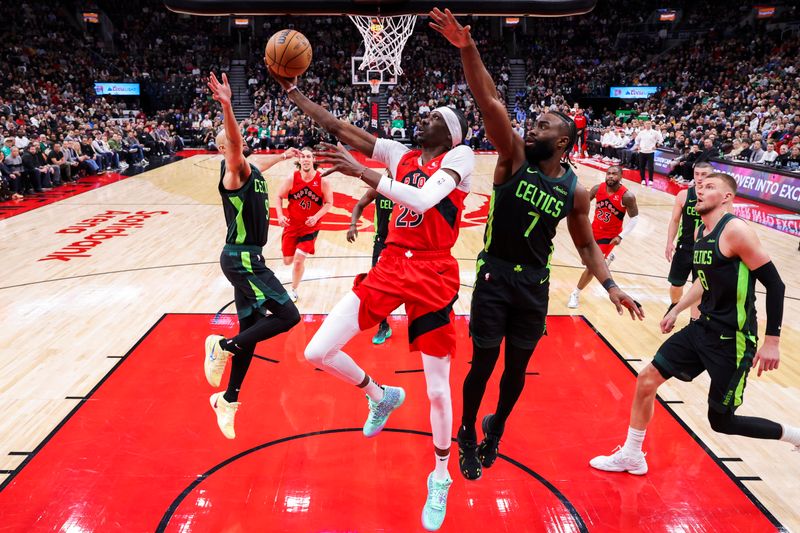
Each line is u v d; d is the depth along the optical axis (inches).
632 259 344.2
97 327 229.9
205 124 1030.4
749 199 526.0
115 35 1216.8
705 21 1195.9
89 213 455.5
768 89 855.1
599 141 874.1
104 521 123.9
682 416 169.9
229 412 144.9
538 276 116.9
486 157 903.7
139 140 872.9
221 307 253.8
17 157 521.7
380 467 144.3
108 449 149.6
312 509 128.7
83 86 1027.9
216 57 1180.5
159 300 261.7
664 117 873.5
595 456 150.0
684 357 136.2
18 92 851.4
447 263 118.0
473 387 120.6
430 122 115.8
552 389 185.0
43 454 146.9
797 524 126.3
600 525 125.3
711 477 142.2
